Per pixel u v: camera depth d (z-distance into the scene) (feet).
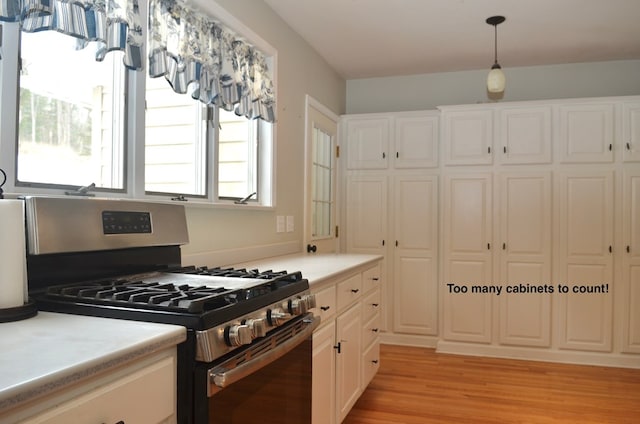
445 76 14.12
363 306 8.86
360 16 9.99
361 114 13.84
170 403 3.36
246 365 3.86
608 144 11.62
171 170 6.88
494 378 10.66
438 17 10.05
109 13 4.96
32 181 4.73
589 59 12.80
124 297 3.88
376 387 10.09
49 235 4.03
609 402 9.30
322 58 12.69
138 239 4.98
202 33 6.74
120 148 5.83
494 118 12.36
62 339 3.01
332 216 13.48
